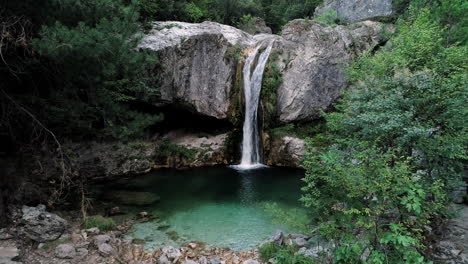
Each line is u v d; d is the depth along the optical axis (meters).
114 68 7.22
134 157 13.00
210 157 14.32
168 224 8.10
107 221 7.54
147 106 13.89
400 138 5.70
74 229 7.14
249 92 14.77
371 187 3.73
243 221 8.36
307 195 4.79
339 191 4.36
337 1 20.98
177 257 6.23
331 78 14.02
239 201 9.94
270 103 14.09
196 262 6.00
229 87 14.37
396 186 3.69
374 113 6.04
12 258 5.35
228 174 12.97
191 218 8.54
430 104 5.89
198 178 12.39
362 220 4.04
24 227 6.42
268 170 13.54
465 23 10.27
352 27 15.36
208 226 8.02
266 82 14.16
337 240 4.45
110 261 5.94
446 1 10.49
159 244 6.97
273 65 14.12
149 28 13.91
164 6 17.55
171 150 14.05
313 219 6.30
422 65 6.79
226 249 6.71
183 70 13.47
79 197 9.44
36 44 5.99
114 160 12.38
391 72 7.57
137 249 6.59
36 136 8.35
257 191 10.91
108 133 9.59
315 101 13.98
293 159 13.79
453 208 7.07
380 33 14.98
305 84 13.87
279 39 14.71
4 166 7.73
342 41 14.29
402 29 8.73
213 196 10.38
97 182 11.30
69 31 6.06
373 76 8.31
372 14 18.42
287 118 14.06
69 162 9.22
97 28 6.82
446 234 6.27
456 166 6.15
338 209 4.42
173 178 12.34
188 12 19.28
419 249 5.15
